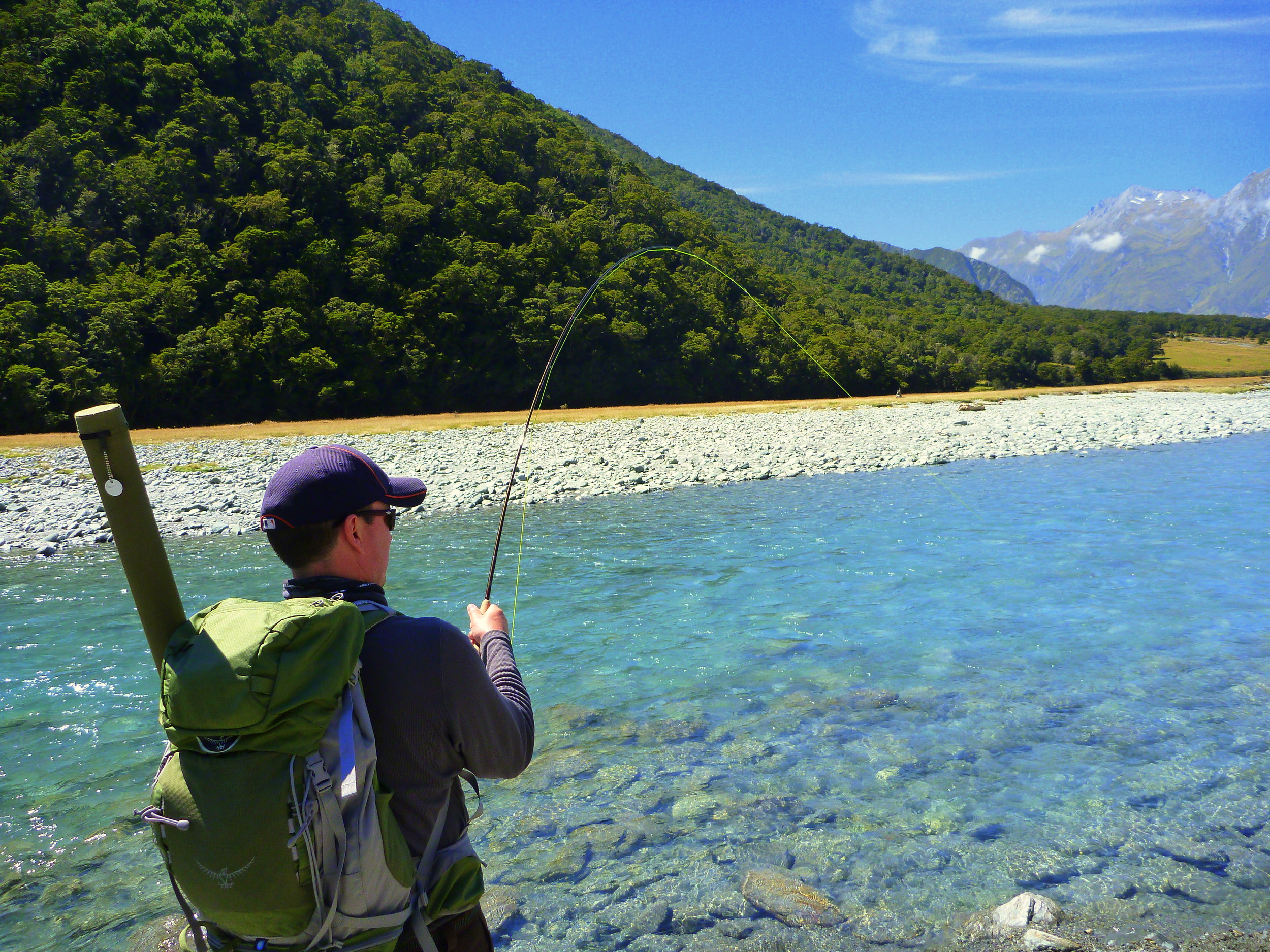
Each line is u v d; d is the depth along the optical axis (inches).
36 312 1483.8
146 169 1865.2
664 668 219.0
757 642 239.8
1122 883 113.9
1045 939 100.4
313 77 2576.3
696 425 1120.2
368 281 2018.9
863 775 150.6
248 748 43.9
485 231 2405.3
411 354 1975.9
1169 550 350.9
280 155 2111.2
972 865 119.6
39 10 2084.2
